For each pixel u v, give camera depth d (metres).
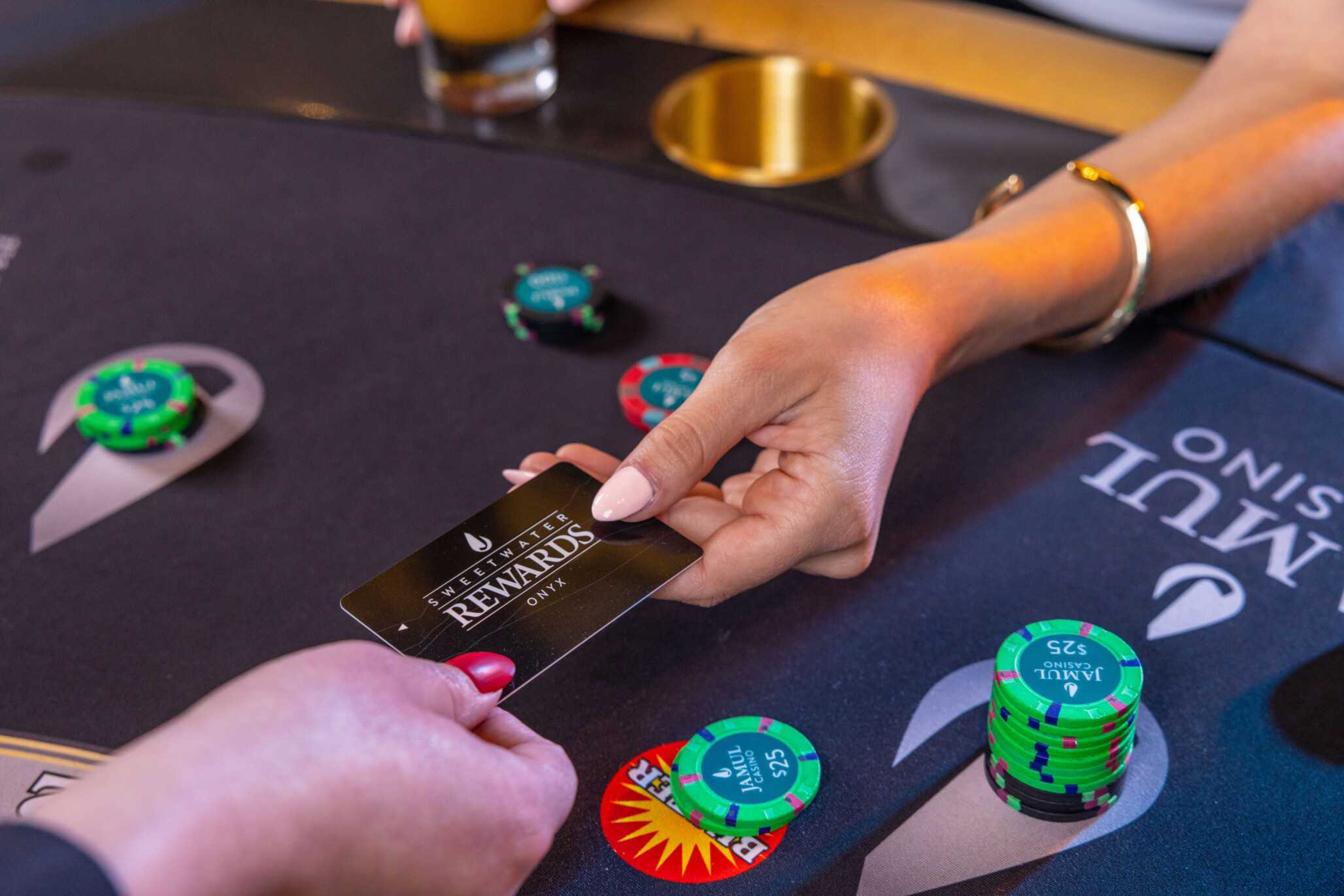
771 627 1.18
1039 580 1.22
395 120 1.98
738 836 1.00
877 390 1.18
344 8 2.29
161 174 1.88
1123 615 1.18
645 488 1.11
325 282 1.66
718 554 1.13
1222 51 1.82
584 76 2.08
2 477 1.39
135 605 1.23
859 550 1.18
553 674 1.14
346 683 0.80
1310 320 1.53
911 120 1.93
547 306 1.53
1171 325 1.54
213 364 1.53
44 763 1.08
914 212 1.74
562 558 1.13
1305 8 1.76
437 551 1.14
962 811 1.02
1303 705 1.09
